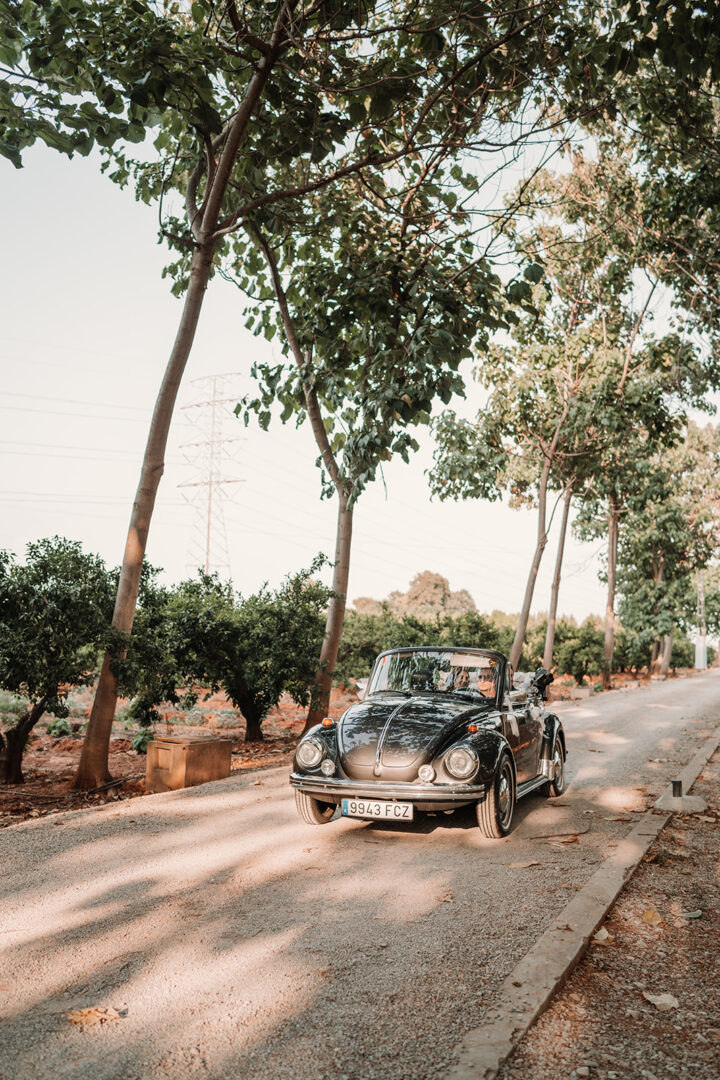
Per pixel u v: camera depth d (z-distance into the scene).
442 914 4.76
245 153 10.14
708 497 46.28
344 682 27.92
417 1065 2.99
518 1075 2.95
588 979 3.85
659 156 15.31
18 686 8.62
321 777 6.74
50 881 5.42
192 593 13.28
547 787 8.72
